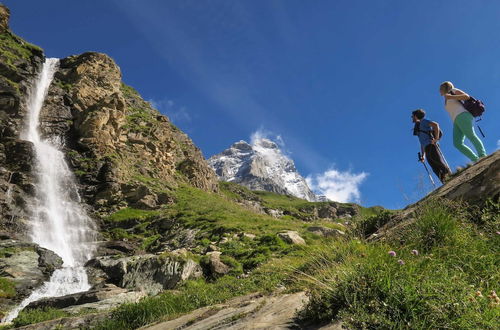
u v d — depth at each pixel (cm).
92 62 5684
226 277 1720
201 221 3484
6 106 4297
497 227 504
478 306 311
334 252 562
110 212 4003
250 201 9444
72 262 2864
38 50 5584
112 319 990
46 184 3800
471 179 642
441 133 861
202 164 7431
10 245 2488
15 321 1418
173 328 598
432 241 498
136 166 4994
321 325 352
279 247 2200
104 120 4884
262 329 385
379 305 333
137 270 2089
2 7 5453
